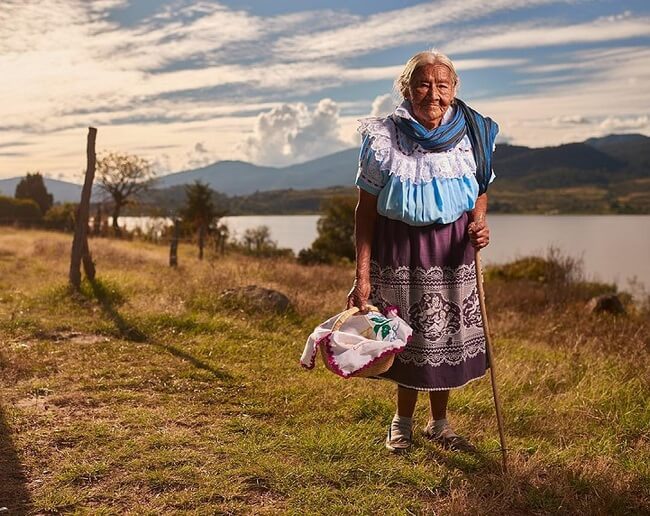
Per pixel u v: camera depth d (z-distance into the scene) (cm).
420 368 406
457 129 395
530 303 1403
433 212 391
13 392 534
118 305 942
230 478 379
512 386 592
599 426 499
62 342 722
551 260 2058
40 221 4312
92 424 458
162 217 3609
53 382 561
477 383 593
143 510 343
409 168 388
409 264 402
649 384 603
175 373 604
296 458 412
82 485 370
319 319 922
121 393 535
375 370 375
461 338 410
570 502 369
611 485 387
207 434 447
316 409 513
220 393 550
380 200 396
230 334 779
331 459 411
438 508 359
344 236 5047
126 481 374
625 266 7188
